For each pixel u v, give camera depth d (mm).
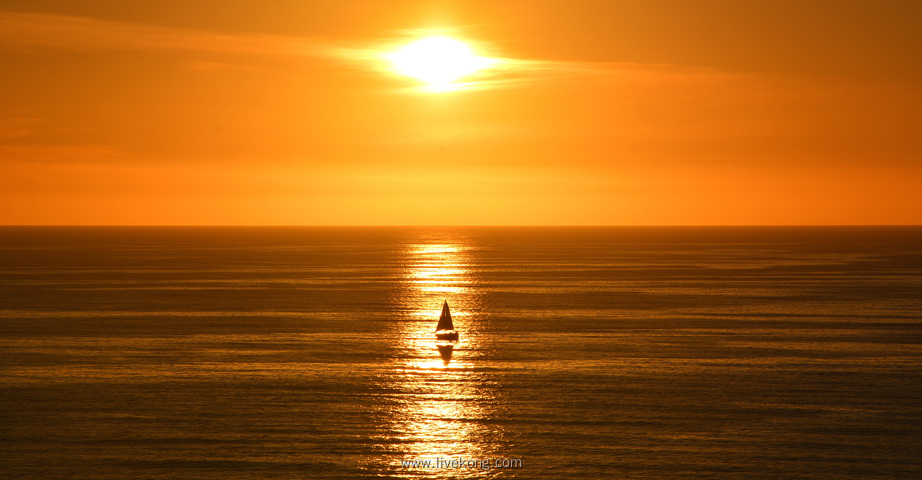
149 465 130625
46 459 133125
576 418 157500
